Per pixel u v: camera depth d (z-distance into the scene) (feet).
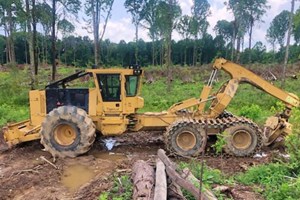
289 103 30.25
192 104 30.68
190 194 18.45
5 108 50.42
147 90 76.23
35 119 30.91
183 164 24.50
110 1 82.12
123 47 195.93
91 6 81.20
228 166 25.75
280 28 181.37
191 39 189.67
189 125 28.22
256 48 184.14
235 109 53.52
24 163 27.43
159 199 15.64
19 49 184.65
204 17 140.05
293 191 19.07
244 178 22.48
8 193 22.13
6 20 86.43
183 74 107.65
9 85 66.85
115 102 30.04
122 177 21.89
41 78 92.48
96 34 82.84
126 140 33.73
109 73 29.60
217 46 199.11
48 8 66.69
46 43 140.77
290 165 22.58
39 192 21.85
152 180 19.10
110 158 28.45
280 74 103.86
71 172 25.09
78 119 28.12
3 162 27.91
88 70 29.84
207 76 104.94
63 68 136.77
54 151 28.19
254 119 43.39
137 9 108.17
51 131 28.30
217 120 29.35
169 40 77.36
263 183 21.59
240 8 114.93
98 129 30.35
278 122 30.04
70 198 20.53
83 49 176.86
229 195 19.83
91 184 22.26
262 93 64.23
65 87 31.32
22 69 119.03
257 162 26.55
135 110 30.37
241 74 30.35
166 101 59.67
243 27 126.11
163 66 124.26
